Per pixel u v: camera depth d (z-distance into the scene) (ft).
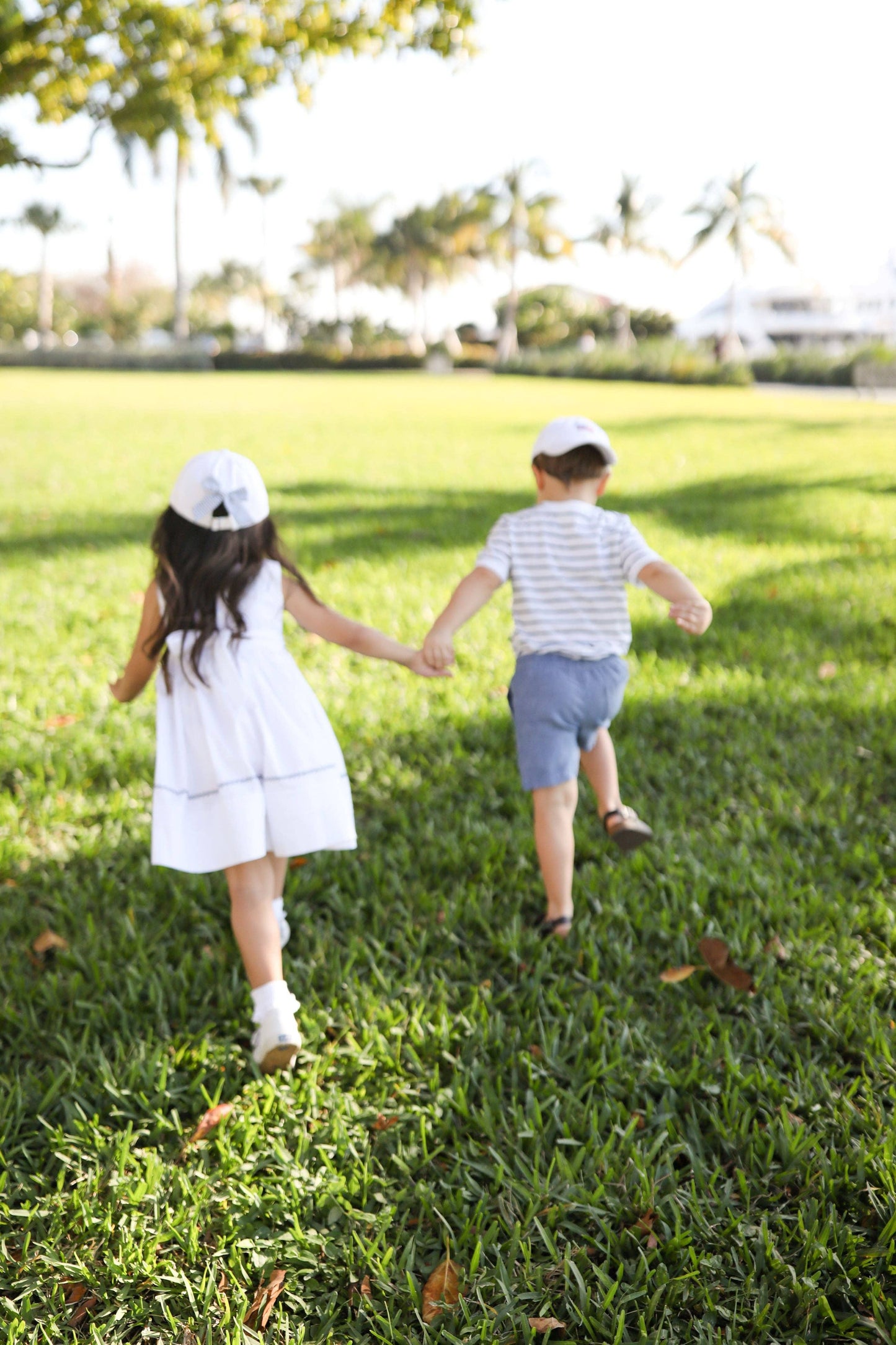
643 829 10.02
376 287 222.69
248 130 166.50
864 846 10.64
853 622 17.95
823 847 10.78
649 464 39.32
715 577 20.90
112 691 9.11
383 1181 6.73
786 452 43.70
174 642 7.93
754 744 13.15
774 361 140.05
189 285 271.90
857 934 9.32
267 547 8.45
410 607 18.80
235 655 8.00
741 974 8.55
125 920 9.38
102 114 24.68
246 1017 8.32
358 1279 6.14
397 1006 8.34
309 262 226.99
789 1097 7.28
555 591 9.24
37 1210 6.56
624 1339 5.73
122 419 59.98
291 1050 7.35
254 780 7.84
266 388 101.86
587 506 9.46
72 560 22.39
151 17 22.29
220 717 7.89
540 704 9.09
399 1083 7.66
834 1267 6.03
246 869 7.93
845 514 27.91
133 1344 5.82
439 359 167.53
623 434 52.65
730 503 29.84
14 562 22.30
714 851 10.59
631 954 9.00
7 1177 6.84
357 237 215.51
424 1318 5.86
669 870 10.21
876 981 8.47
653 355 139.54
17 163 23.94
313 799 7.91
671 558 22.43
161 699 8.09
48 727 13.60
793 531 25.70
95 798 11.85
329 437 50.14
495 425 57.88
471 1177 6.75
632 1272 6.07
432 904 9.74
